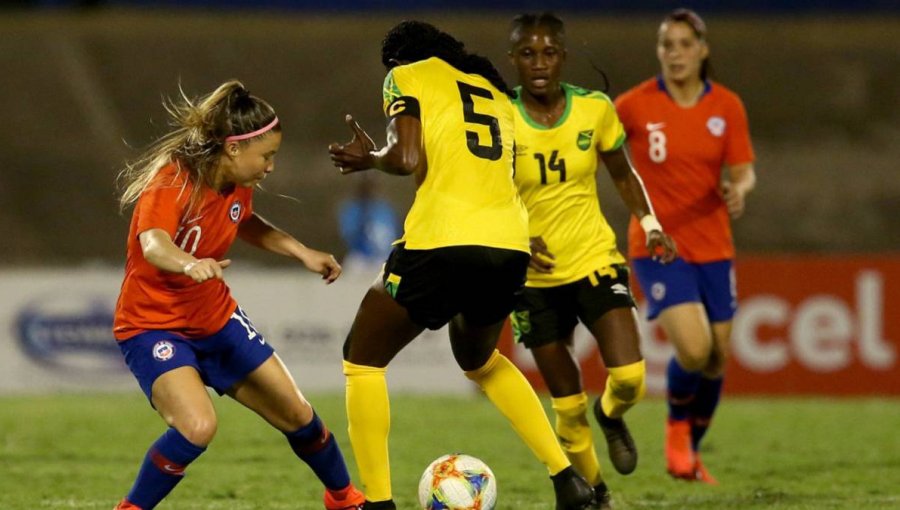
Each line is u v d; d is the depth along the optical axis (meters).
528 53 20.45
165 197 16.55
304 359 42.97
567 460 18.95
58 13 93.31
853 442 31.11
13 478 25.06
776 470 26.47
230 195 17.47
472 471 17.81
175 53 90.81
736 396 42.38
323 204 75.75
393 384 43.03
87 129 84.06
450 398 41.03
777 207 77.69
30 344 42.94
